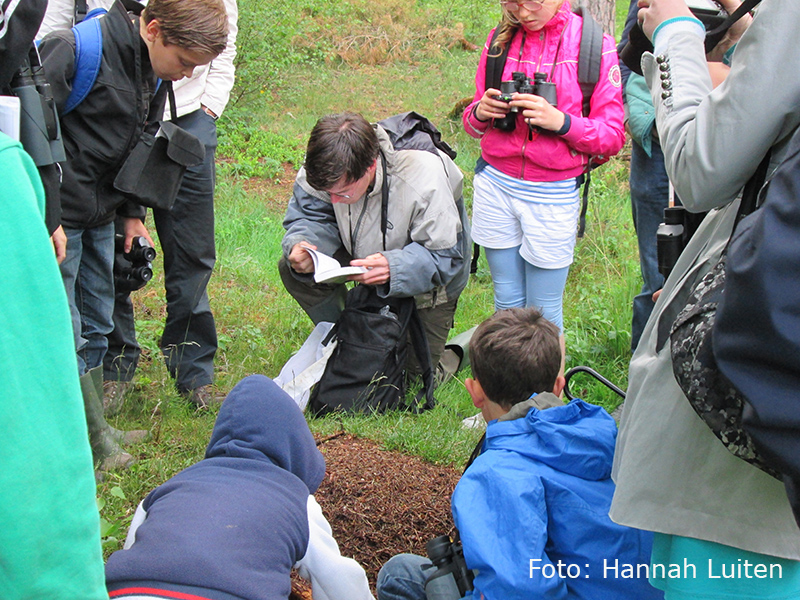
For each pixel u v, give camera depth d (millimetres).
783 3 1409
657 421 1634
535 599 1795
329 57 12680
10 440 1021
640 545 1879
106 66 2896
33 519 1034
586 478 1987
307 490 1967
